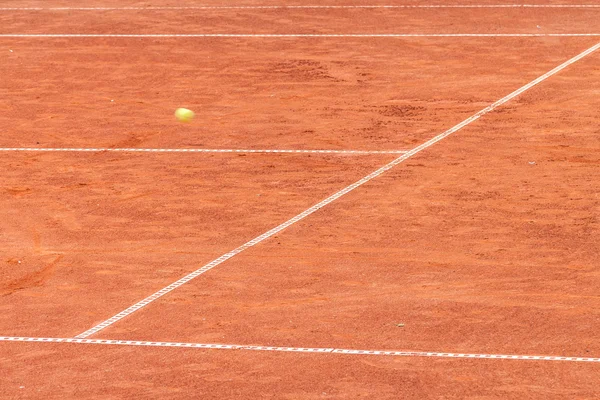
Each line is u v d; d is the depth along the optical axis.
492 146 53.78
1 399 28.84
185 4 94.25
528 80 66.44
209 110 62.47
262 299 35.66
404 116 59.84
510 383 29.08
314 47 76.81
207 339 32.56
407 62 71.94
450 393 28.59
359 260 39.06
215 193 47.75
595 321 33.03
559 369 29.88
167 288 36.94
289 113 61.25
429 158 52.16
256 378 29.81
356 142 55.28
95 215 45.28
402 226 42.62
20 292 36.91
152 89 67.44
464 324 33.12
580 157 51.56
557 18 83.88
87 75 71.31
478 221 42.91
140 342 32.47
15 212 46.03
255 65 72.38
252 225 43.34
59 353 31.81
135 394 29.00
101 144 56.59
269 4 92.94
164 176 50.66
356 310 34.47
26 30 85.00
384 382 29.34
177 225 43.69
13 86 69.00
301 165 51.72
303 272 38.03
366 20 85.12
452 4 90.50
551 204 44.72
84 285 37.47
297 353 31.38
